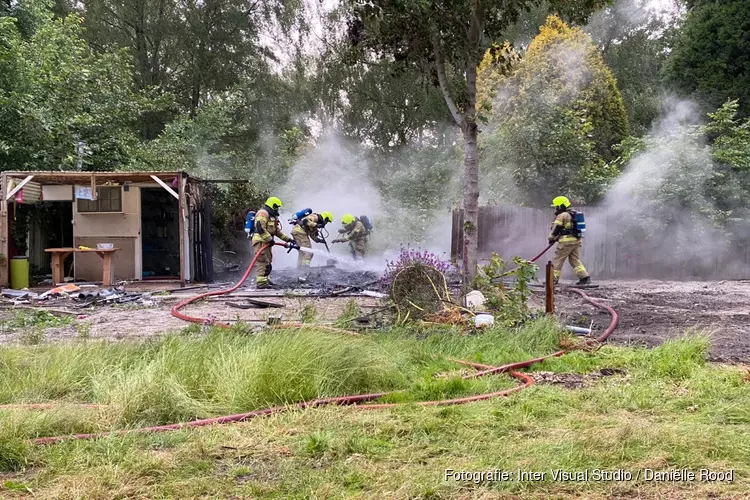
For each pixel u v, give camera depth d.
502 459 3.48
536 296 10.84
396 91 25.06
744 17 19.52
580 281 12.64
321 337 5.40
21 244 14.77
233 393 4.62
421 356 6.03
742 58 19.88
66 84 16.41
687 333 6.70
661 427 3.91
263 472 3.41
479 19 8.88
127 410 4.23
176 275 15.39
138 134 24.42
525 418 4.24
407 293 7.89
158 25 25.28
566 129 16.33
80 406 4.28
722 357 6.17
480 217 14.82
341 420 4.19
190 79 26.36
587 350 6.37
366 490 3.16
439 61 8.96
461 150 20.41
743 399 4.60
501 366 5.69
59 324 8.23
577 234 12.41
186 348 5.56
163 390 4.42
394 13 8.70
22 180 12.94
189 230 14.02
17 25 16.84
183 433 3.96
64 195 13.87
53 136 15.12
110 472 3.32
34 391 4.73
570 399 4.66
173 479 3.30
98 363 5.27
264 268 12.06
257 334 6.20
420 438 3.87
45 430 3.93
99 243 13.90
